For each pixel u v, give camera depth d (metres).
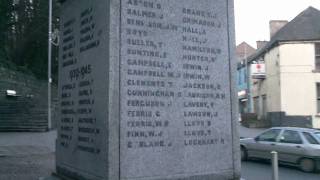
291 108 35.81
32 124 28.50
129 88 7.66
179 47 8.14
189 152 8.04
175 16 8.16
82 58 8.57
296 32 36.00
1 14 40.72
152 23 7.94
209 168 8.20
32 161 15.53
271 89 38.84
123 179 7.46
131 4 7.80
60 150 9.49
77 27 8.89
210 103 8.34
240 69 52.38
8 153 17.48
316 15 36.91
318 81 35.59
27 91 37.06
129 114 7.61
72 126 8.91
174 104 7.99
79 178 8.46
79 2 8.84
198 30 8.34
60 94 9.65
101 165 7.61
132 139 7.59
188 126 8.09
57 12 40.00
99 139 7.73
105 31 7.73
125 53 7.68
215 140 8.32
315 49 35.81
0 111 29.12
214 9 8.52
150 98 7.80
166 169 7.80
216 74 8.45
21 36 42.47
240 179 8.47
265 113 41.28
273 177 7.95
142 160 7.63
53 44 37.34
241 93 51.47
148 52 7.86
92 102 8.07
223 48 8.55
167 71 7.99
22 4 41.94
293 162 15.98
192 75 8.21
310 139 15.78
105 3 7.80
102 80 7.74
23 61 43.62
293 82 35.88
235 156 8.48
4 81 33.06
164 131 7.85
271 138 17.00
